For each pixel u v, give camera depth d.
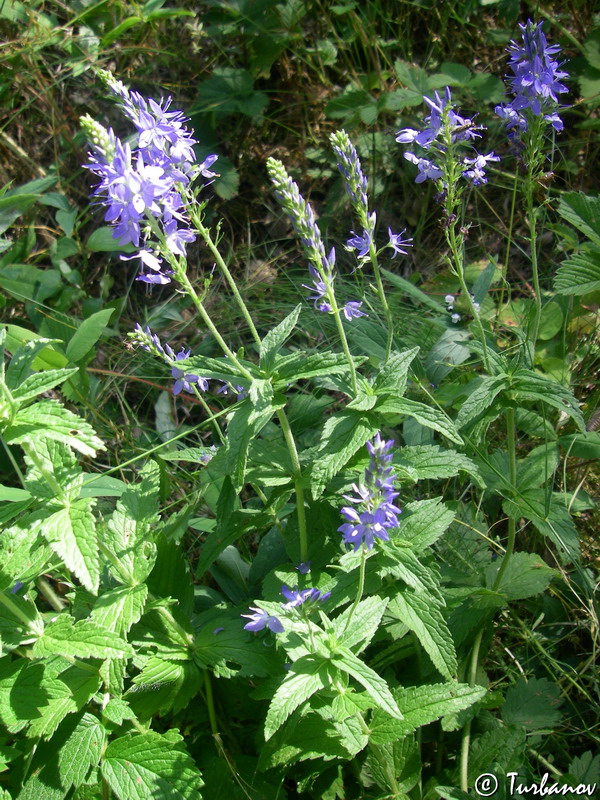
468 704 0.36
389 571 0.36
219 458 0.38
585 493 0.50
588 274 0.50
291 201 0.33
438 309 0.56
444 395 0.51
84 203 0.76
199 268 0.73
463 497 0.54
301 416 0.52
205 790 0.39
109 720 0.37
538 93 0.39
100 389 0.64
